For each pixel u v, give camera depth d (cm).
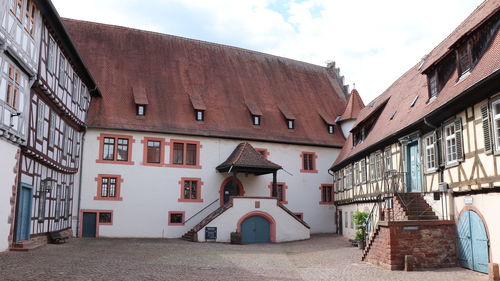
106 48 3219
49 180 1986
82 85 2605
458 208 1439
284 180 3322
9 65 1445
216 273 1325
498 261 1212
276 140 3278
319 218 3394
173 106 3095
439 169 1557
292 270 1435
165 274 1258
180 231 2878
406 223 1419
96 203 2709
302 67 4153
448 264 1430
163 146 2925
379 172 2156
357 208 2608
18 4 1491
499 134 1207
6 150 1472
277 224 2823
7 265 1226
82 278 1101
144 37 3462
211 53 3681
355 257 1772
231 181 3116
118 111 2888
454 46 1488
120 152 2820
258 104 3481
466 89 1245
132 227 2767
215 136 3062
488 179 1247
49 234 2022
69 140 2423
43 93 1833
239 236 2606
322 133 3575
